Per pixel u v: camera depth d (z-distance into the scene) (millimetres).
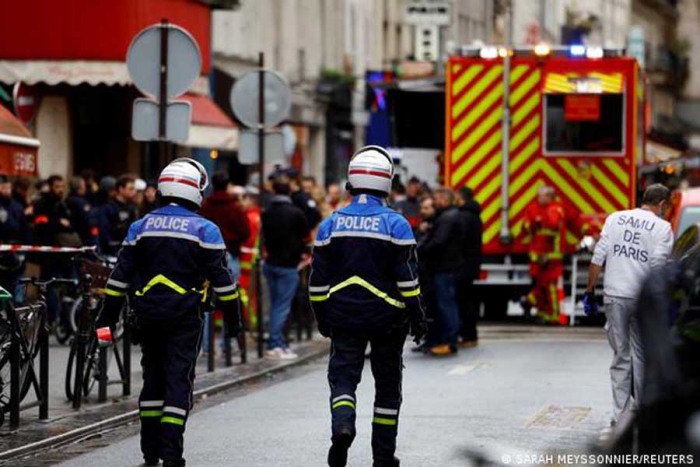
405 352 41906
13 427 25906
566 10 145625
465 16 116625
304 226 39500
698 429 13648
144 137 32656
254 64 81312
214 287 22391
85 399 30250
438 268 41250
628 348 26250
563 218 48688
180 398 22172
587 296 26750
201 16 61344
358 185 21688
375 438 21516
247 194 46969
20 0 53969
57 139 56031
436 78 56094
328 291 21531
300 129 89000
